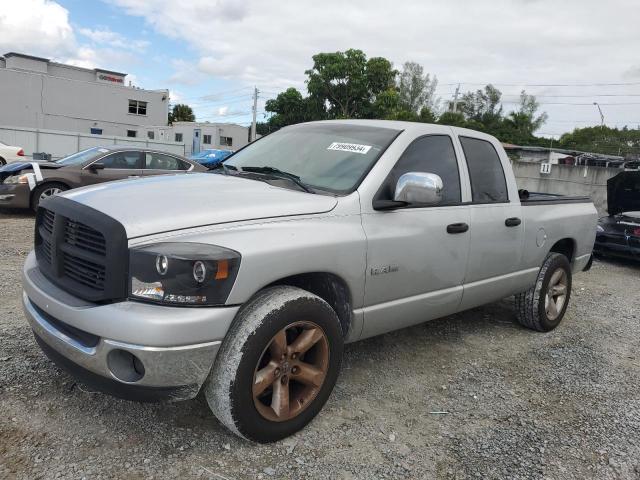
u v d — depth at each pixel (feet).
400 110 110.63
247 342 8.86
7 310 15.19
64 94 155.33
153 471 8.74
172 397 8.63
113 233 8.44
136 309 8.22
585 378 14.05
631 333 18.42
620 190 33.24
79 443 9.29
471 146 14.42
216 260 8.48
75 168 34.19
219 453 9.36
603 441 10.88
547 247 16.78
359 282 10.89
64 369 9.24
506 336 16.93
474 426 11.10
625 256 32.07
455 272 13.29
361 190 11.13
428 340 15.94
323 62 108.47
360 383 12.64
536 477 9.50
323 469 9.20
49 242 10.02
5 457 8.73
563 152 147.43
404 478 9.18
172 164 37.22
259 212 9.62
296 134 14.06
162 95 173.17
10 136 97.09
